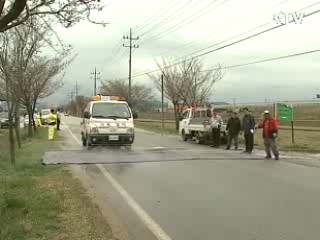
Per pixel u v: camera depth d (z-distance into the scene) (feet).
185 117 65.16
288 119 53.93
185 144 56.85
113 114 47.55
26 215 17.08
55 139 60.95
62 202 19.83
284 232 15.83
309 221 17.30
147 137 70.74
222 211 19.03
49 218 16.89
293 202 20.71
